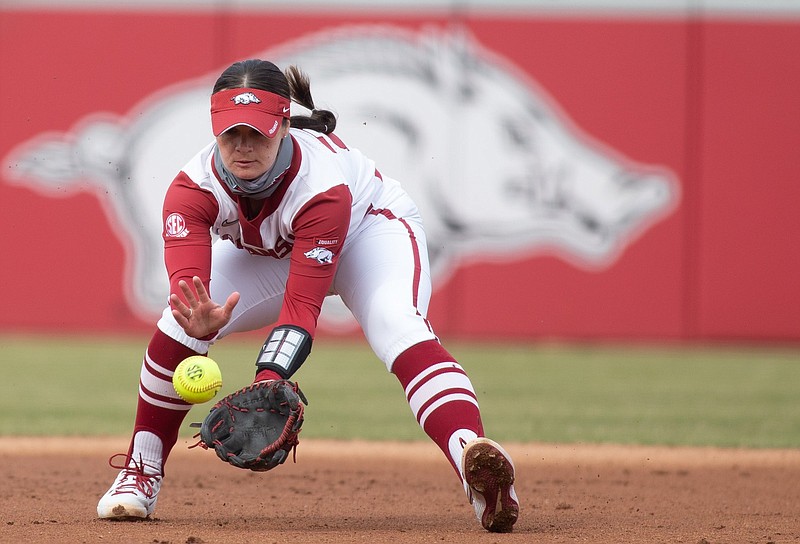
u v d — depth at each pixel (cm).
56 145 4622
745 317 4603
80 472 2050
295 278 1287
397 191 1473
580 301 4622
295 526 1410
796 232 4591
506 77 4634
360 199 1386
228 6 4634
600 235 4619
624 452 2297
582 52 4634
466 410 1272
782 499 1792
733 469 2128
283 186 1286
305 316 1274
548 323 4622
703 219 4616
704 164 4622
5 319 4641
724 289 4606
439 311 4638
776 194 4600
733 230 4606
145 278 4612
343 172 1357
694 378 3712
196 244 1289
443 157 4628
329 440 2462
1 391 3300
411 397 1298
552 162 4634
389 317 1311
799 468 2144
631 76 4631
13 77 4625
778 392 3394
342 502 1716
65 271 4628
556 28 4634
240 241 1360
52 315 4634
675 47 4625
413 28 4628
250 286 1418
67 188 4625
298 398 1197
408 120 4628
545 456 2252
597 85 4638
